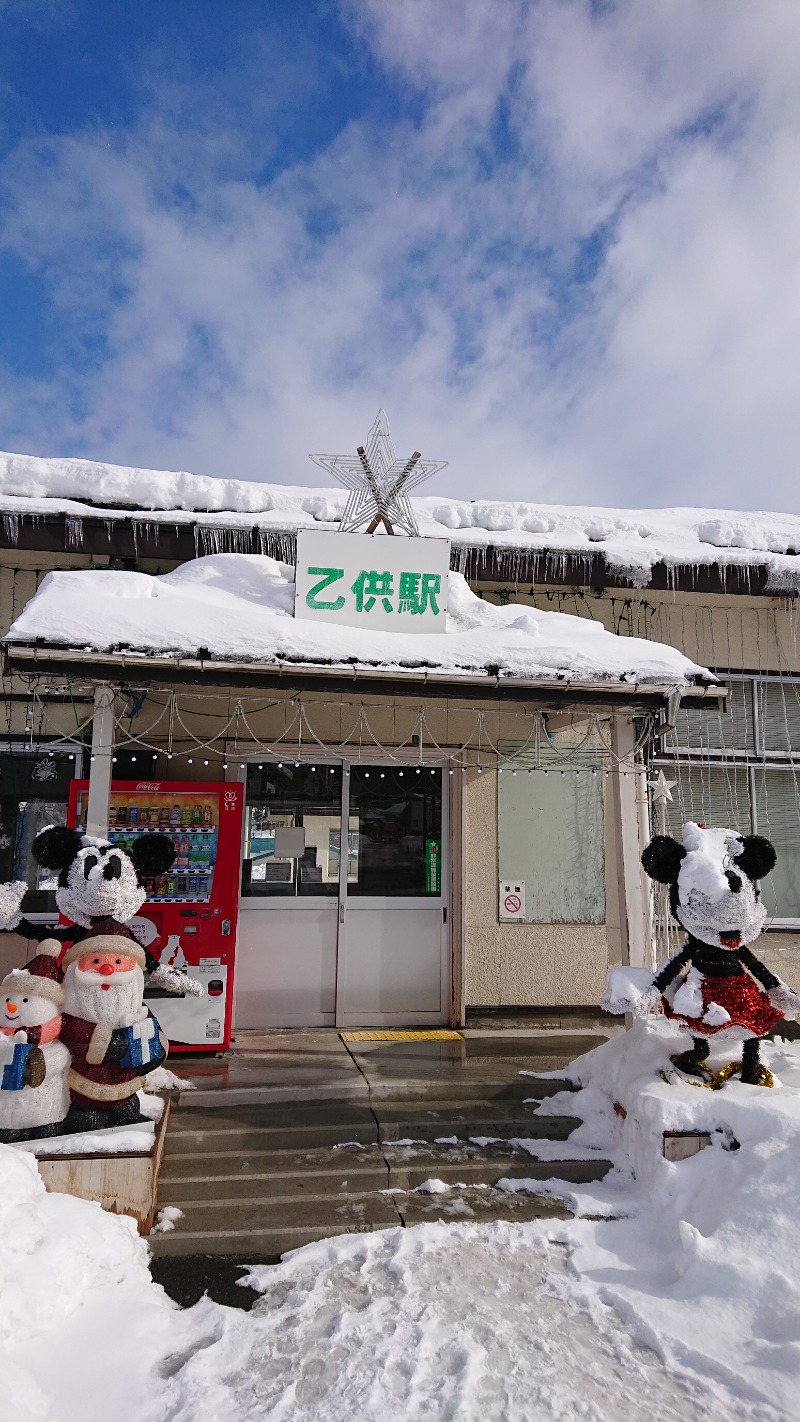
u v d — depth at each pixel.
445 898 7.26
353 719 7.20
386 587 5.60
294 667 4.93
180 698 6.94
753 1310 3.13
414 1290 3.36
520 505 8.33
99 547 6.87
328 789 7.20
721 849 4.83
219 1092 4.97
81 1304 3.16
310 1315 3.19
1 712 6.62
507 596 7.74
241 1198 4.09
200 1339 3.08
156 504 7.34
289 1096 5.06
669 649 5.86
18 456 7.31
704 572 7.45
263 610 5.66
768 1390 2.79
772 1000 4.63
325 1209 4.02
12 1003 3.90
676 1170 3.99
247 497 7.57
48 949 4.14
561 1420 2.66
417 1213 4.01
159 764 6.86
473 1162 4.46
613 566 7.36
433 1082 5.27
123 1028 4.08
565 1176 4.42
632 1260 3.60
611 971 4.91
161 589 5.58
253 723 7.04
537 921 7.32
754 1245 3.39
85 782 5.93
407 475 6.75
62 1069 3.97
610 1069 5.05
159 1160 4.20
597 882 7.46
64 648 4.67
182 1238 3.74
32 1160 3.62
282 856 7.05
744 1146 3.89
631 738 5.97
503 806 7.41
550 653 5.40
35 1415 2.57
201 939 5.93
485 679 5.16
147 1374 2.87
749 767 7.69
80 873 4.29
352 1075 5.39
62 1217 3.43
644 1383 2.86
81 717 6.70
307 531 5.57
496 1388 2.79
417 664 5.10
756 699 7.84
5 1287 2.98
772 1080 4.57
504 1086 5.30
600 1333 3.12
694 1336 3.06
